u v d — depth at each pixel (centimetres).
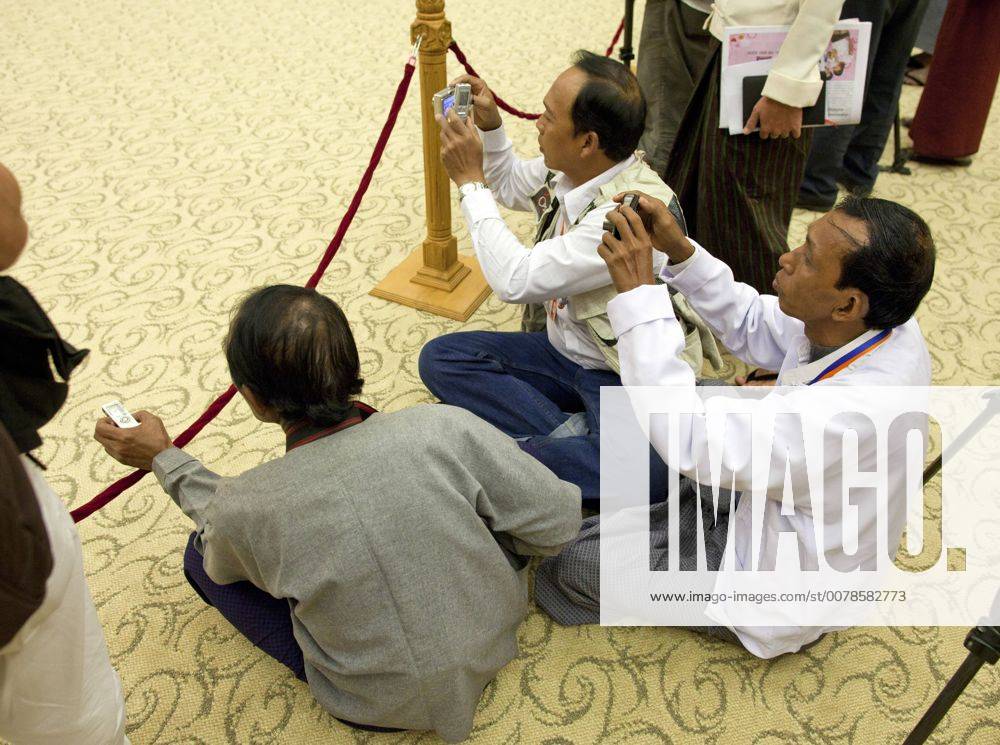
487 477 137
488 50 487
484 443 136
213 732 161
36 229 320
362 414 142
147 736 161
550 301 200
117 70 465
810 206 338
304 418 127
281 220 326
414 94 436
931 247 127
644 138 326
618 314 139
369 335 264
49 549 94
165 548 197
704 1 269
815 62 200
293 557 124
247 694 168
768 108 209
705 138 228
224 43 502
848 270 128
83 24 529
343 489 123
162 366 252
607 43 498
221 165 367
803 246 137
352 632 132
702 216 241
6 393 103
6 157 372
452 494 129
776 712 163
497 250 180
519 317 273
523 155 376
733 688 167
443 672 137
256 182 353
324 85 447
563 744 158
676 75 292
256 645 162
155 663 173
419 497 126
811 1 191
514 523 140
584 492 186
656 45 295
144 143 386
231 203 338
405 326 268
